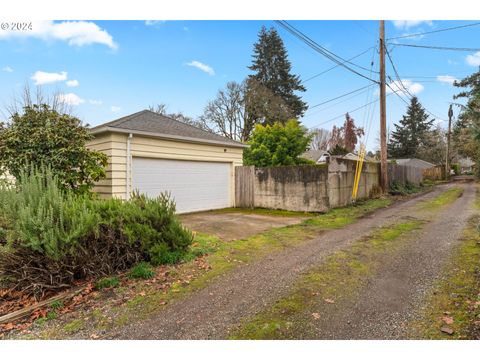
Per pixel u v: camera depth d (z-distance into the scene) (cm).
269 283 378
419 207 1039
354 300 321
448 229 657
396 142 4491
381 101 1348
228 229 733
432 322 268
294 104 3050
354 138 3784
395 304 307
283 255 502
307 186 1019
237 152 1220
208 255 503
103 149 836
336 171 1017
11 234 343
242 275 409
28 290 349
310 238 625
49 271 356
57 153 636
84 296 350
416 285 354
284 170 1073
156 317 298
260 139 1841
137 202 484
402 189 1534
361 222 785
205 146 1080
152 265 445
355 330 263
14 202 370
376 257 473
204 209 1084
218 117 2647
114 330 277
